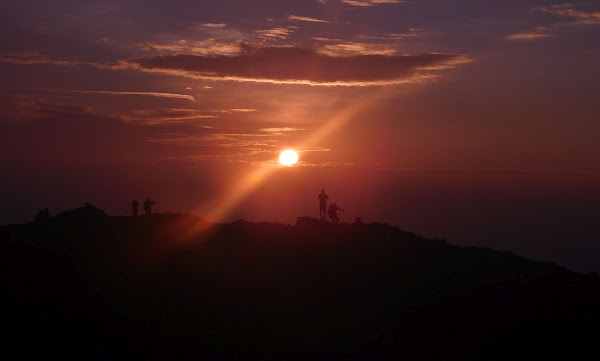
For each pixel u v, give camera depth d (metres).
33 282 24.23
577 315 21.86
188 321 24.56
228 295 26.56
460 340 22.09
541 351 20.45
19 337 21.11
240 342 23.77
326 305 26.05
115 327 23.12
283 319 25.33
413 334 23.39
